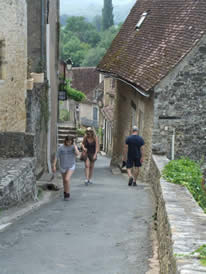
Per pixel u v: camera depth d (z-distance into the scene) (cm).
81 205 1121
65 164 1224
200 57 1716
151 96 1773
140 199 1222
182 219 566
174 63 1702
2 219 895
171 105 1725
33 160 1239
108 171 2238
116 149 2542
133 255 686
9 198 991
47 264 628
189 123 1741
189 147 1748
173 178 907
